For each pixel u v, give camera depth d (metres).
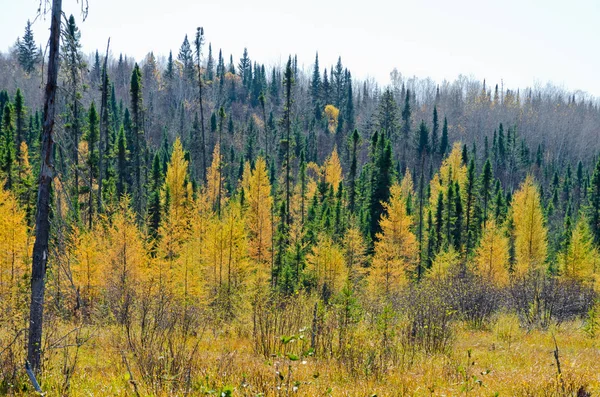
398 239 43.66
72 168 8.95
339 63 179.38
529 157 132.25
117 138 60.19
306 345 11.66
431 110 172.38
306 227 53.53
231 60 196.38
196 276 32.91
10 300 20.06
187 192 54.53
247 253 39.62
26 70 103.19
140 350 8.42
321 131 137.50
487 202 70.75
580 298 25.88
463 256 53.56
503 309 22.97
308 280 40.00
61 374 8.70
